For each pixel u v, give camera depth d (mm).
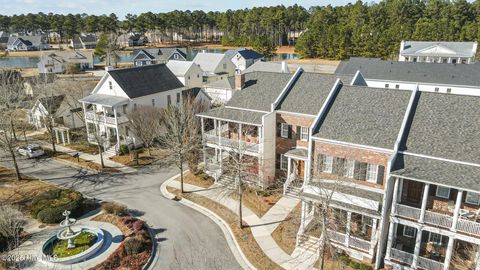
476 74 57375
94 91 52031
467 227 21750
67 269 25344
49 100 55969
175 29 194500
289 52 156125
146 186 38969
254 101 38531
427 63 62719
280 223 30688
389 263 24578
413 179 22406
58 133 53781
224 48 170625
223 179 38844
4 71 65312
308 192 26688
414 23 136625
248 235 29109
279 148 37062
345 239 25547
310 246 27047
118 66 123938
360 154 26422
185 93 57438
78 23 185500
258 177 36188
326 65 113188
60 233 27922
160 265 26016
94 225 31078
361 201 24578
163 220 32156
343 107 29703
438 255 25531
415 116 26516
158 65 56562
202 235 29719
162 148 47688
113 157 46875
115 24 184875
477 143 23438
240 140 36219
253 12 179375
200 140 42625
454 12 129750
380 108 28266
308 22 166375
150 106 48812
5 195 36719
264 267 25328
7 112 43781
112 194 37188
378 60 67188
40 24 193875
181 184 36812
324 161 28594
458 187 21109
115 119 46906
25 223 31672
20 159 47281
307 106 35125
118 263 25953
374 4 167500
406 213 23547
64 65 113188
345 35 120750
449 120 25359
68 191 35094
